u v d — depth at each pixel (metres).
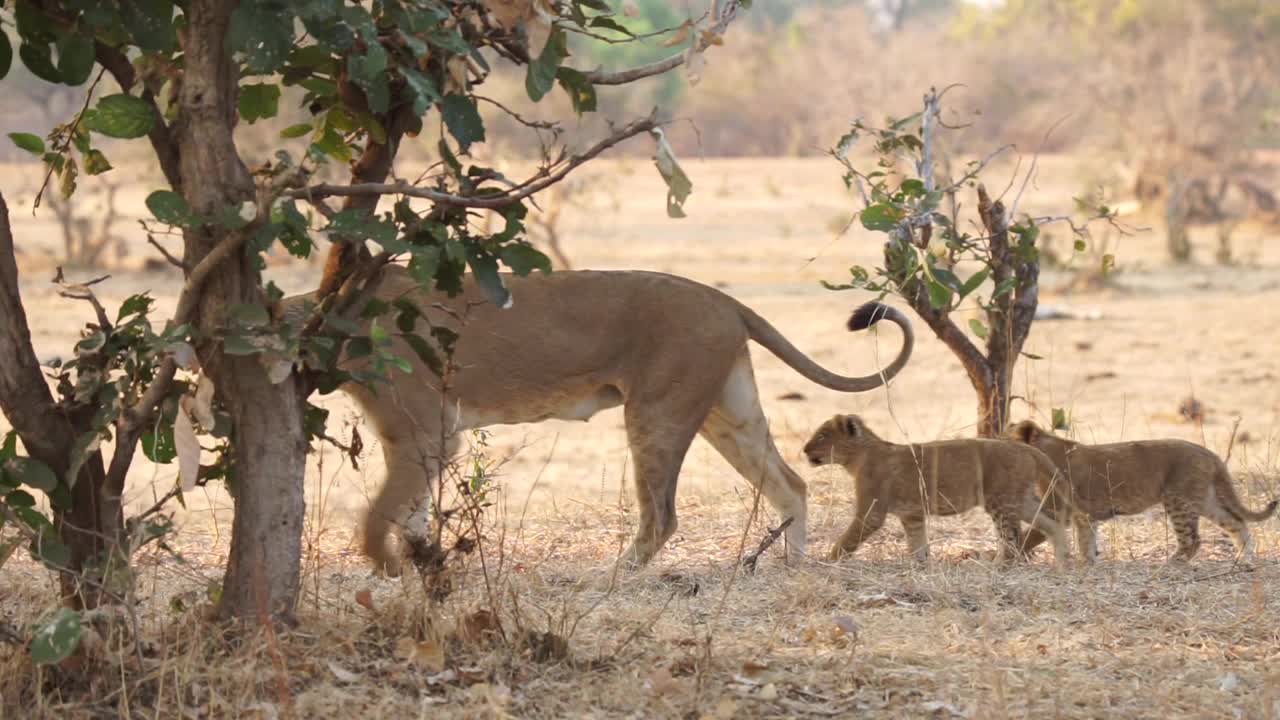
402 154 67.94
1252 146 86.62
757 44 140.75
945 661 9.11
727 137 136.38
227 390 8.45
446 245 8.27
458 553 9.51
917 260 12.22
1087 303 43.38
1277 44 82.31
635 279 12.41
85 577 8.16
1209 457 12.41
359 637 8.90
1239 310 40.38
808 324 39.34
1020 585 11.22
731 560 12.59
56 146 9.13
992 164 98.88
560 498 17.48
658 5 108.25
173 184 8.40
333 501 16.73
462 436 13.39
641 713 8.12
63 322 37.34
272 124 60.25
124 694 7.67
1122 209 77.81
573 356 12.14
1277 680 8.62
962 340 14.26
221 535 14.00
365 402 11.54
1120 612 10.35
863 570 11.98
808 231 72.94
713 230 73.00
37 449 8.27
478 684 8.36
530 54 8.00
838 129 113.38
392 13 7.87
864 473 12.58
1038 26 118.38
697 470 20.22
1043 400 26.27
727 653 9.12
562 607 10.28
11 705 7.74
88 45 7.96
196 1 8.02
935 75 110.50
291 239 8.52
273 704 7.93
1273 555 12.41
